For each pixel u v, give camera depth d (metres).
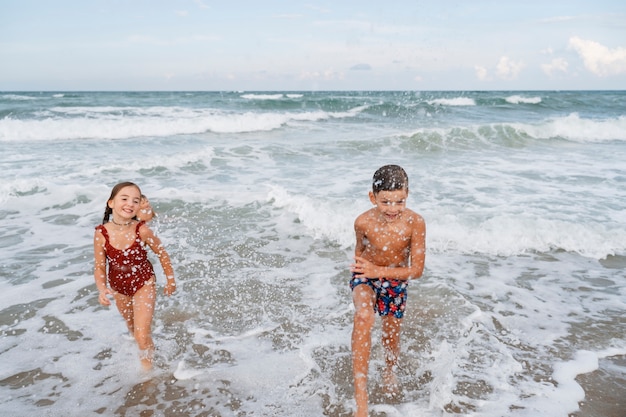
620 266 4.92
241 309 3.89
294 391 2.82
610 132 15.07
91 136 13.70
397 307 2.90
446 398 2.72
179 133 14.95
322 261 4.97
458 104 31.22
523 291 4.30
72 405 2.69
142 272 3.24
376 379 2.91
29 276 4.53
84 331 3.54
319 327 3.61
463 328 3.59
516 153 11.71
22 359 3.15
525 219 5.83
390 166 2.72
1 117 18.02
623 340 3.46
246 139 13.37
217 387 2.86
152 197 6.94
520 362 3.14
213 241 5.46
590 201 7.07
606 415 2.60
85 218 6.33
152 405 2.69
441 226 5.69
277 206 6.69
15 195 7.13
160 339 3.42
